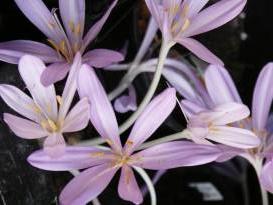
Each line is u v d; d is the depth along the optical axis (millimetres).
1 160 275
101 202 346
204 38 433
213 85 279
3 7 324
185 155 234
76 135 300
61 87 297
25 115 242
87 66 230
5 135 279
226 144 247
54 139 228
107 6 349
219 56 453
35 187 284
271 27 494
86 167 232
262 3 500
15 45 260
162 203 391
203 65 389
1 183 271
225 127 241
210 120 241
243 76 475
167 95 241
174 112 378
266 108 276
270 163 251
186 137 245
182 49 389
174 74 333
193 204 398
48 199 289
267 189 243
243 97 460
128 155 243
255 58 483
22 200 277
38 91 243
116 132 246
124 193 223
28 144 284
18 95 245
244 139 240
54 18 272
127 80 338
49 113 241
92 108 239
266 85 275
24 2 270
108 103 241
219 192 409
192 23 258
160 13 249
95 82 235
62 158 228
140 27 387
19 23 324
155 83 260
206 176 413
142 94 379
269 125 303
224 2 259
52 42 264
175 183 404
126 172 235
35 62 240
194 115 243
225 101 277
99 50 258
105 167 236
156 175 368
